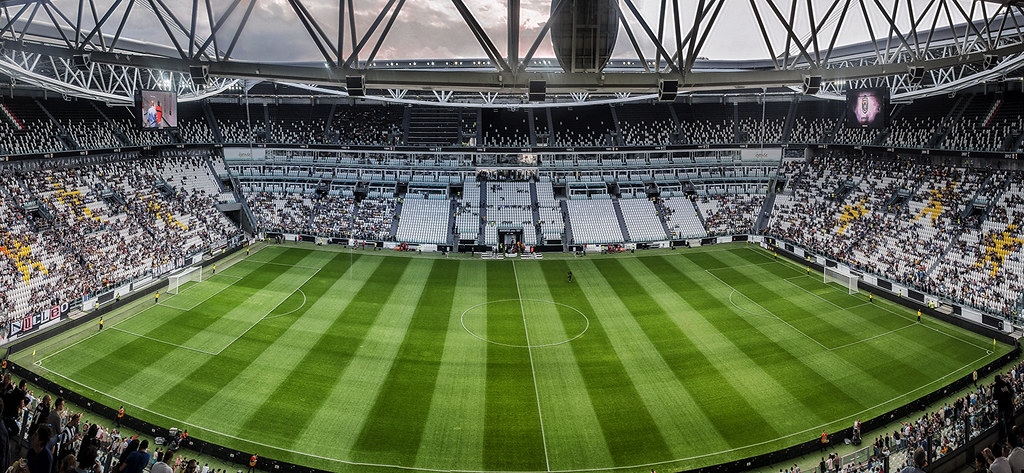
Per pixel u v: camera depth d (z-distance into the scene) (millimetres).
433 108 90062
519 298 52281
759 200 80500
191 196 73000
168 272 57688
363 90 22453
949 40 57000
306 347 40500
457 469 27438
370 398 33531
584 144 84500
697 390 34781
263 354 39250
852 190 73562
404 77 22953
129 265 55344
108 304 47906
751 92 84938
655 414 32156
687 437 30031
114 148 68750
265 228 75062
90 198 61281
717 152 84938
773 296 52906
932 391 34375
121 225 60500
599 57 22719
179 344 40781
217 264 62625
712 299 52031
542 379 36125
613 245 72250
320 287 54781
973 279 50781
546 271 62219
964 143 66938
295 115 88000
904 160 72562
